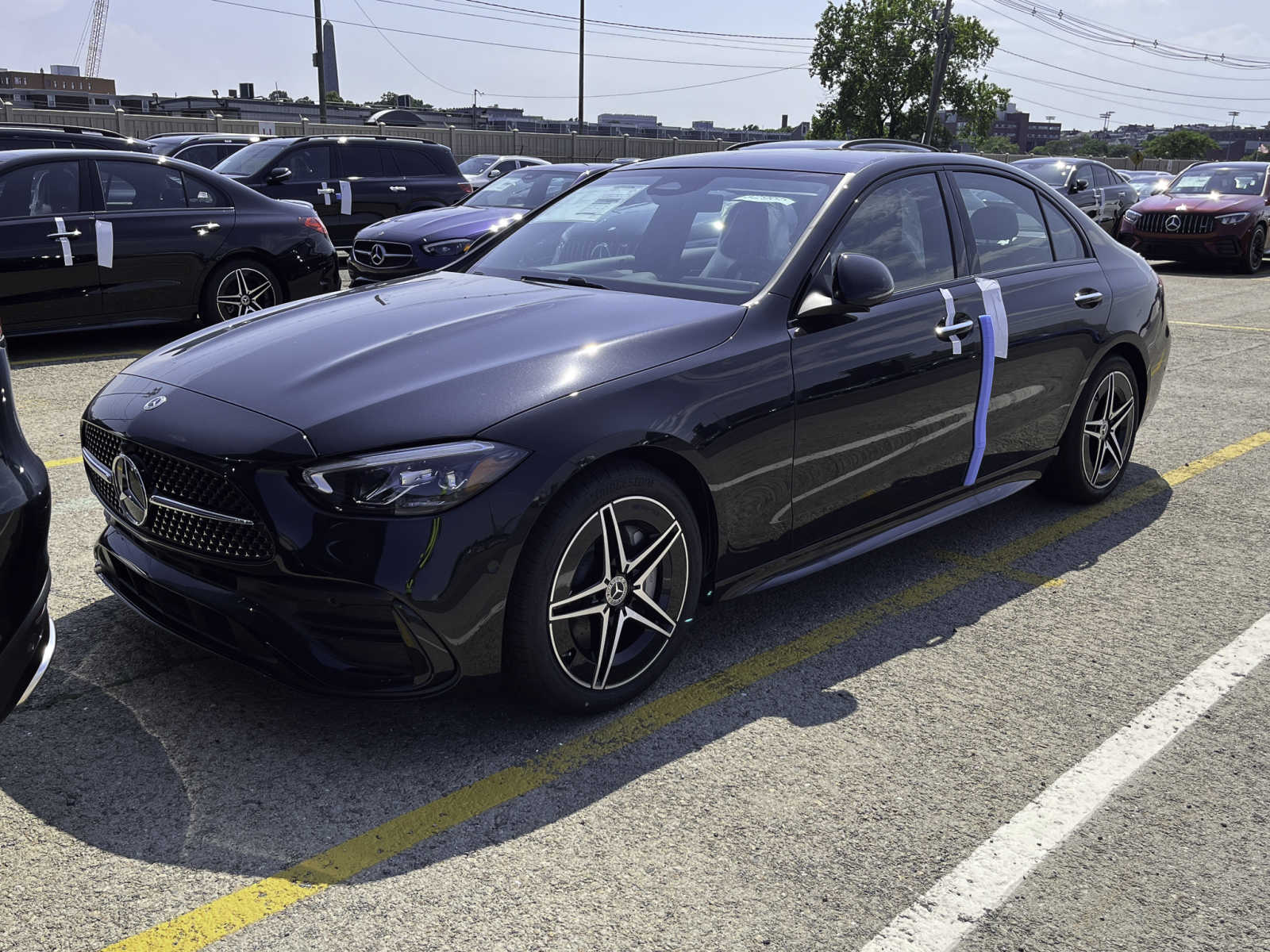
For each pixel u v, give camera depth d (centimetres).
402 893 226
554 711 289
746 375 309
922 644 351
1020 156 3456
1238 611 383
